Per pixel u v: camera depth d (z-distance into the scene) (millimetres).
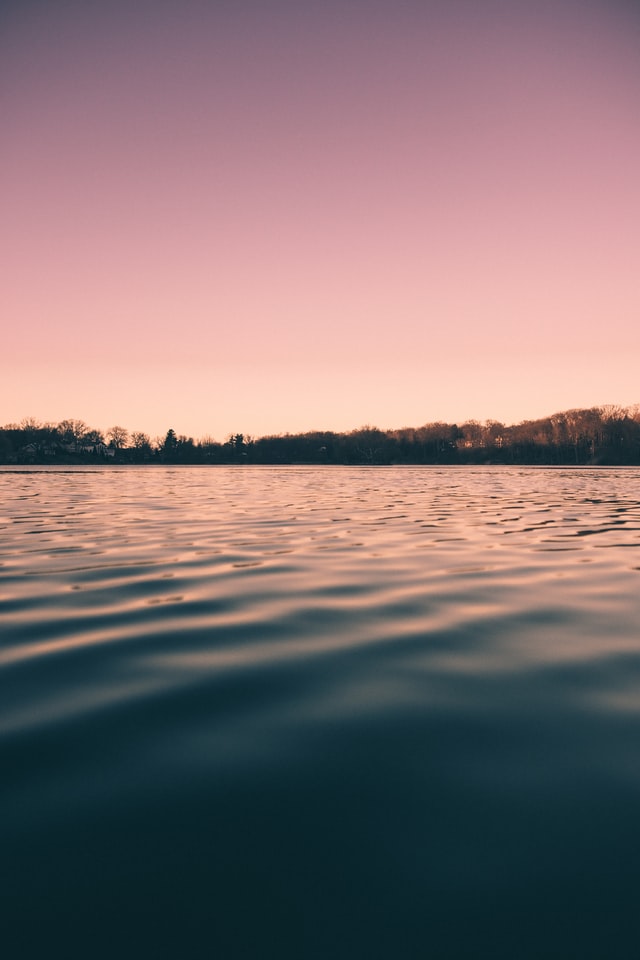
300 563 9289
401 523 15109
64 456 186500
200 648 5113
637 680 4324
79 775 3006
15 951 1968
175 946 1989
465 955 1944
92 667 4625
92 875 2309
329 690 4160
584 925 2059
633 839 2482
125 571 8656
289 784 2938
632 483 43219
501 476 62688
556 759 3162
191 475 66875
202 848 2459
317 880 2283
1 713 3752
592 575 8281
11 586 7648
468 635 5480
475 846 2459
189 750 3277
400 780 2969
